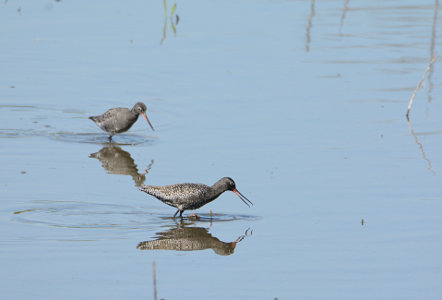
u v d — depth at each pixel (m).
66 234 14.69
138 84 25.84
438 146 20.45
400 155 19.73
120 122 21.52
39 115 23.34
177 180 17.98
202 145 20.61
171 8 35.69
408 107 23.19
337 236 14.78
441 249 14.13
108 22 33.09
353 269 13.30
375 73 27.45
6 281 12.58
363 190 17.23
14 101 24.20
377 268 13.34
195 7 36.03
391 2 38.97
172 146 20.66
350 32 32.81
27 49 29.19
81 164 19.23
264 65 28.05
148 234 14.98
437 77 27.27
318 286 12.61
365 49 30.41
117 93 25.02
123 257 13.77
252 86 25.75
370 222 15.45
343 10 36.91
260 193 17.12
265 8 36.53
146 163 19.31
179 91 25.20
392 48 30.55
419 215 15.78
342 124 22.28
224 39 31.09
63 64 27.72
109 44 30.00
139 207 16.47
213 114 23.19
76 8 35.38
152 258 13.79
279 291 12.43
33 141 21.11
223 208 16.75
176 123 22.55
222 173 18.38
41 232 14.72
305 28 33.12
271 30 32.62
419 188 17.34
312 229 15.18
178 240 14.72
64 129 22.38
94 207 16.20
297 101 24.33
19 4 35.62
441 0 39.38
